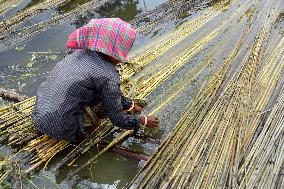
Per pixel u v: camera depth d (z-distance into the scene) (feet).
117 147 14.57
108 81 13.20
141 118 14.14
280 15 21.81
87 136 14.70
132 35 13.01
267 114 15.15
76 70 13.39
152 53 19.11
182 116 15.39
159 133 15.23
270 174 12.69
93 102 14.21
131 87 16.94
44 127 13.70
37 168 13.94
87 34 13.01
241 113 15.03
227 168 13.01
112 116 13.75
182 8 22.68
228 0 23.27
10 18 21.95
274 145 13.66
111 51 12.89
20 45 20.10
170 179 12.80
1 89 16.98
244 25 21.07
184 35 20.42
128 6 23.04
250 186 12.40
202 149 13.69
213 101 15.92
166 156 13.73
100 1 23.26
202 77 17.69
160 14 22.27
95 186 13.53
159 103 16.46
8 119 15.37
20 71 18.51
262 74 17.17
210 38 20.15
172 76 17.78
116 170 14.01
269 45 19.29
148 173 13.28
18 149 14.60
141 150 14.57
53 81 13.73
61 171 13.88
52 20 21.67
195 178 12.76
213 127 14.49
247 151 13.60
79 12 22.36
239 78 16.93
